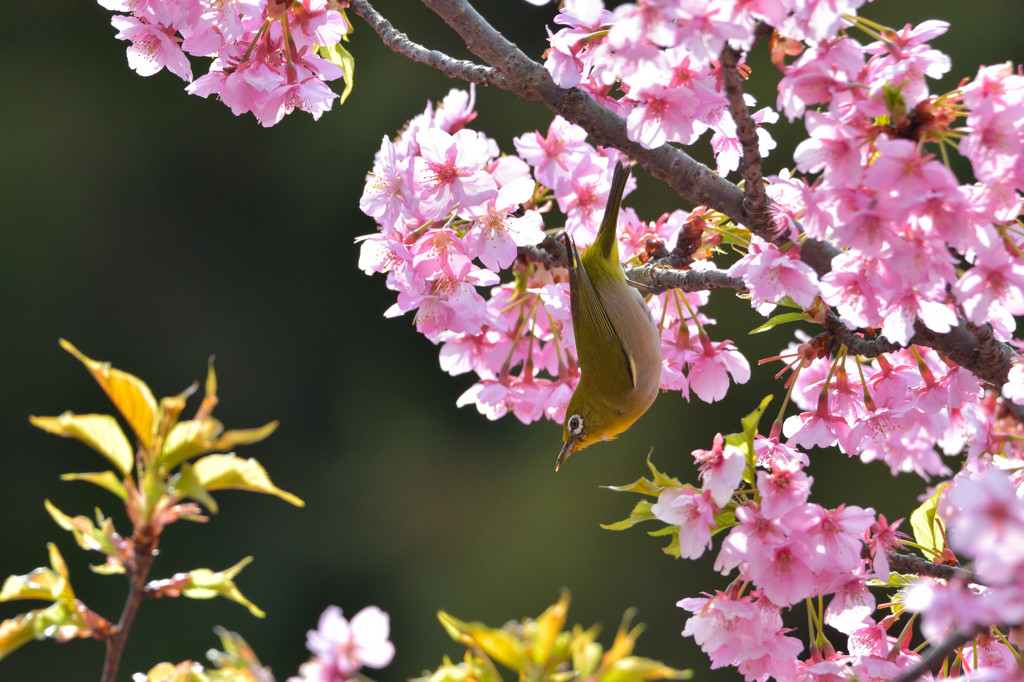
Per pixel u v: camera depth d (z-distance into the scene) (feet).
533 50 16.38
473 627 6.28
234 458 6.90
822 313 7.59
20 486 14.60
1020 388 7.51
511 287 7.88
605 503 14.23
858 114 7.40
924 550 7.56
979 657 7.50
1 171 15.74
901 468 7.59
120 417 14.57
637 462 14.19
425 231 7.73
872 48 7.43
